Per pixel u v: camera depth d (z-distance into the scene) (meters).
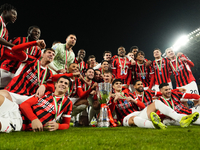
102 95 3.48
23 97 2.60
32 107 2.42
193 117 2.41
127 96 4.07
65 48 5.18
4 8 3.42
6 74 3.45
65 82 2.63
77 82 4.27
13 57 3.17
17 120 2.25
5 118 2.07
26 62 2.82
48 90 2.70
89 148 1.20
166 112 2.77
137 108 3.98
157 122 2.33
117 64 6.31
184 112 3.78
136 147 1.24
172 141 1.45
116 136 1.74
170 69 6.37
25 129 2.35
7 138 1.57
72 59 5.39
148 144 1.35
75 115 4.18
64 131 2.27
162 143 1.37
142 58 6.36
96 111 3.94
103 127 3.26
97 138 1.59
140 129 2.52
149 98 4.29
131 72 6.45
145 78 6.45
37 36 4.08
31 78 2.80
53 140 1.48
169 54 6.27
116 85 4.02
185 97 4.02
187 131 2.13
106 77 4.29
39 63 2.98
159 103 2.83
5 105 2.18
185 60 5.86
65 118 2.68
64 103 2.66
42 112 2.44
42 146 1.26
